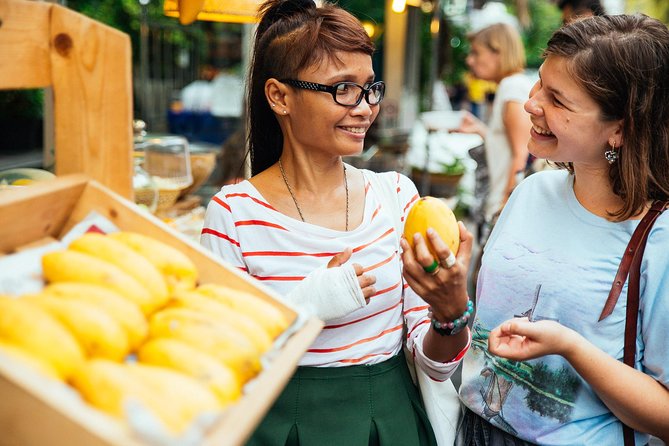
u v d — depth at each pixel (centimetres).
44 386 72
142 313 93
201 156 333
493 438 166
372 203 170
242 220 162
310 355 157
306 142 160
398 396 163
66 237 105
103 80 106
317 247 160
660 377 142
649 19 146
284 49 155
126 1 772
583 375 142
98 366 78
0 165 545
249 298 103
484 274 167
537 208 162
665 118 141
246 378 89
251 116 175
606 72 139
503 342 140
